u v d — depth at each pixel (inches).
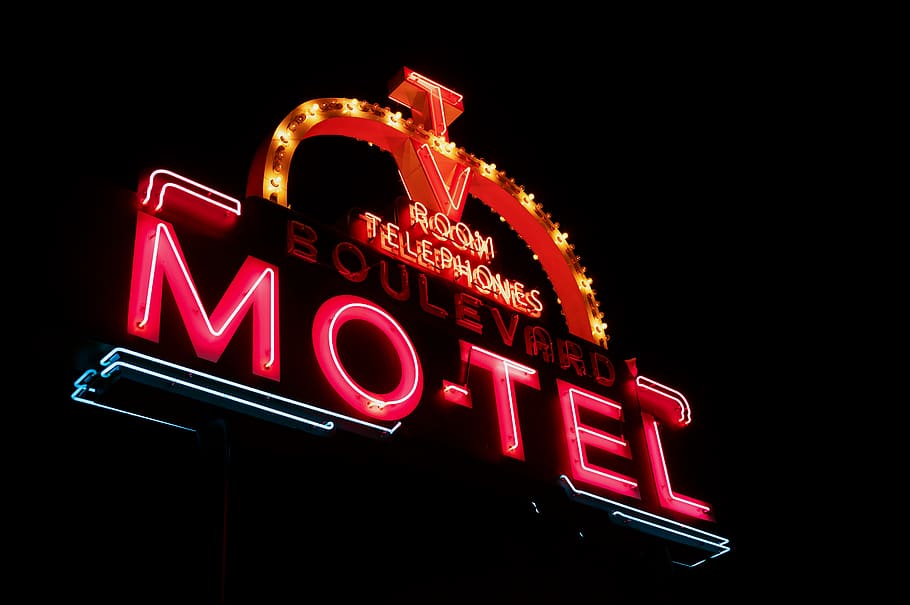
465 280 471.8
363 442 389.7
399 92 531.5
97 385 343.0
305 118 458.6
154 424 368.2
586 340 510.0
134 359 336.5
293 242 407.2
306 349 386.3
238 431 365.1
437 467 410.9
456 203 503.8
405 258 453.7
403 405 402.3
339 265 419.2
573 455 455.2
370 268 432.8
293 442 376.2
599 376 494.3
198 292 369.7
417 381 414.3
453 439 414.3
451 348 442.6
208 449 354.9
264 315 381.4
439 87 539.8
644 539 474.9
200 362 351.3
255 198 410.3
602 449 473.4
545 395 468.1
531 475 434.3
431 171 499.8
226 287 379.9
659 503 476.7
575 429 461.7
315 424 374.0
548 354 480.7
